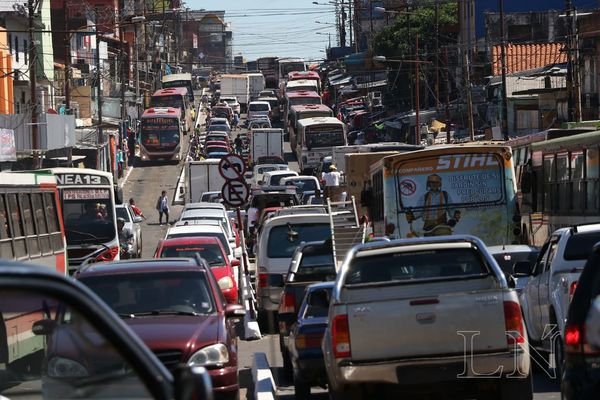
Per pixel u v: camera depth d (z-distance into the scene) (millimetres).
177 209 104000
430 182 37688
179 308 19422
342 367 16391
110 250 45125
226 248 44719
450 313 16422
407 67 141375
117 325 6680
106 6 177125
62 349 8211
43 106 112000
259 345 34156
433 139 109562
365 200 43375
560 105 91500
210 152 139250
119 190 46906
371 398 16922
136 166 137875
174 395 6680
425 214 37594
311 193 77500
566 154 38844
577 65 66875
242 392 24047
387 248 18156
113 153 119438
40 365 9234
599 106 82750
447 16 141125
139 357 6680
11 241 27969
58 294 6355
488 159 37594
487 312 16484
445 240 18125
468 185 37594
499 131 96312
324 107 139125
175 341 18031
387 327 16391
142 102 182250
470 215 37531
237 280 42875
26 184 30062
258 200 65750
